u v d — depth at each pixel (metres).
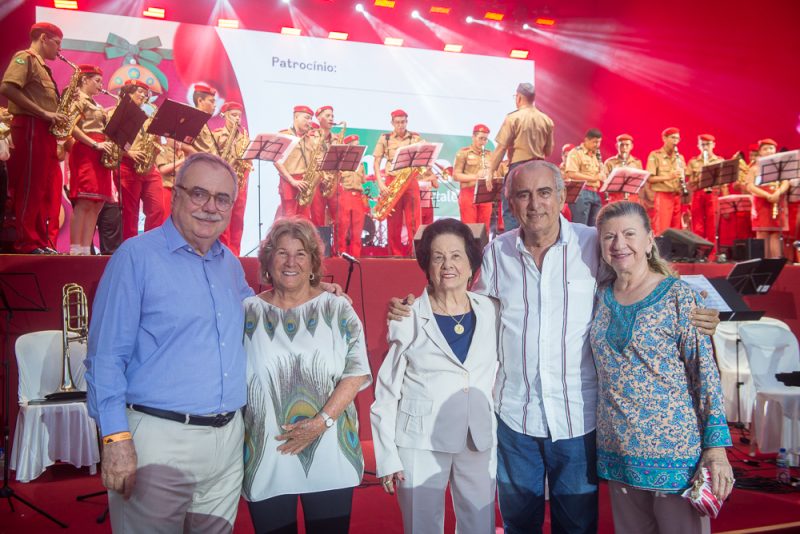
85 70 6.80
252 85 9.00
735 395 5.32
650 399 2.06
